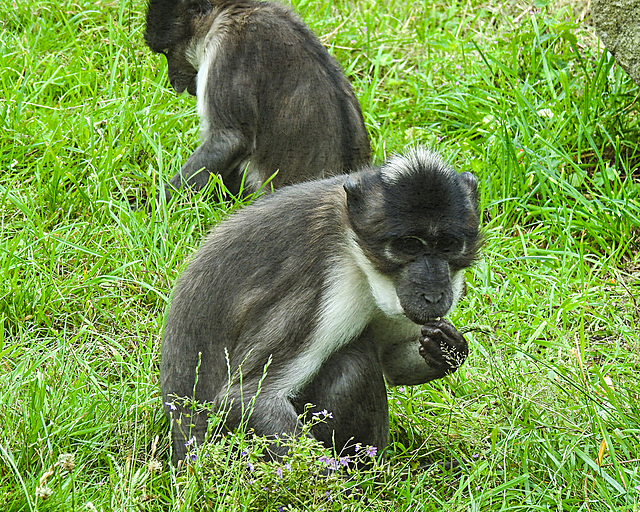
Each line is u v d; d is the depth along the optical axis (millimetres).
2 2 15508
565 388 9406
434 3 17016
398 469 8422
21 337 9891
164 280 10922
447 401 9500
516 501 8328
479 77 14867
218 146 12758
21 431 8422
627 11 12438
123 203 11914
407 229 7699
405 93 15180
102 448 8508
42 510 7527
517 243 12133
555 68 14883
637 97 13906
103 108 13383
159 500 7969
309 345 7887
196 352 8312
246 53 12781
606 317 10977
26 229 11195
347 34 15977
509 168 12852
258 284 8031
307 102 12609
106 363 9852
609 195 12609
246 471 7531
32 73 13953
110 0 15992
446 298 7828
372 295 8039
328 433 8250
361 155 12781
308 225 8086
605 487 8180
